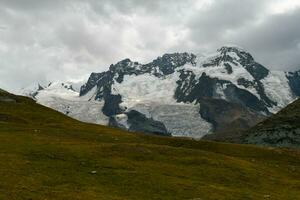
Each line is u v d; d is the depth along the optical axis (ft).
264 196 218.18
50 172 210.18
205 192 208.85
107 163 237.86
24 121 388.37
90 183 202.39
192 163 264.72
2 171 199.00
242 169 268.41
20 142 265.95
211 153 291.99
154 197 193.06
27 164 217.15
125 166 236.84
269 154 359.25
